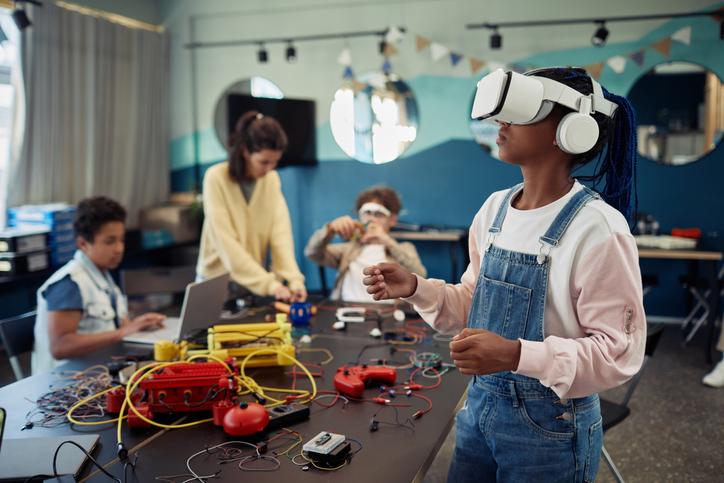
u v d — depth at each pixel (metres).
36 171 4.53
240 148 2.61
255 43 5.62
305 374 1.77
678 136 4.88
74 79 4.82
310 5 5.54
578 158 1.14
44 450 1.27
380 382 1.67
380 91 5.46
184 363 1.58
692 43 4.77
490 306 1.19
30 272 4.01
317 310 2.59
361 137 5.57
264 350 1.82
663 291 5.01
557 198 1.14
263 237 2.86
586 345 1.01
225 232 2.65
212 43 5.80
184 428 1.41
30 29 4.39
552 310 1.11
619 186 1.18
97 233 2.22
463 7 5.19
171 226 5.43
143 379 1.47
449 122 5.33
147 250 5.11
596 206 1.07
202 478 1.17
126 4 5.45
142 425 1.41
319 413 1.48
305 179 5.72
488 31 5.14
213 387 1.46
